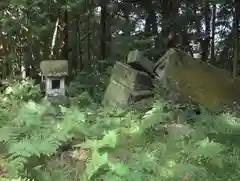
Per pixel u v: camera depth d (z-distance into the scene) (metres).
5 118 6.34
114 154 4.65
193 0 19.14
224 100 9.04
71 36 18.97
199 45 22.05
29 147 4.37
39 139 4.82
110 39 19.39
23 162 4.24
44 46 15.91
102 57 18.59
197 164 4.44
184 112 7.25
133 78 8.74
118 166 4.09
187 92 8.93
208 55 22.50
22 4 12.00
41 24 13.84
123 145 4.95
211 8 21.36
